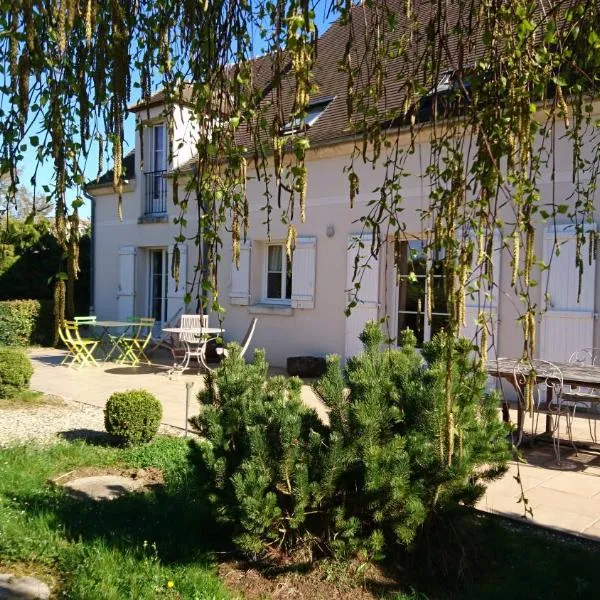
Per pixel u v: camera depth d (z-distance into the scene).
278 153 2.25
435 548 3.29
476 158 2.16
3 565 3.43
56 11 2.12
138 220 14.02
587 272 7.11
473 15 2.40
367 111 2.71
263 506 3.06
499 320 7.56
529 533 3.87
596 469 5.18
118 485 4.69
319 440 3.19
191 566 3.32
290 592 3.07
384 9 2.66
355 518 3.14
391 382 3.41
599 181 6.48
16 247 15.66
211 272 2.30
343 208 9.75
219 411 3.62
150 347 13.62
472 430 3.24
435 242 2.06
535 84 2.24
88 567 3.31
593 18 2.47
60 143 2.19
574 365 5.99
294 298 10.52
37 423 6.74
